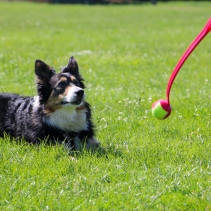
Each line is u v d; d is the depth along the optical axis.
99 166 9.91
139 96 16.58
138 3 96.81
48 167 9.87
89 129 12.01
